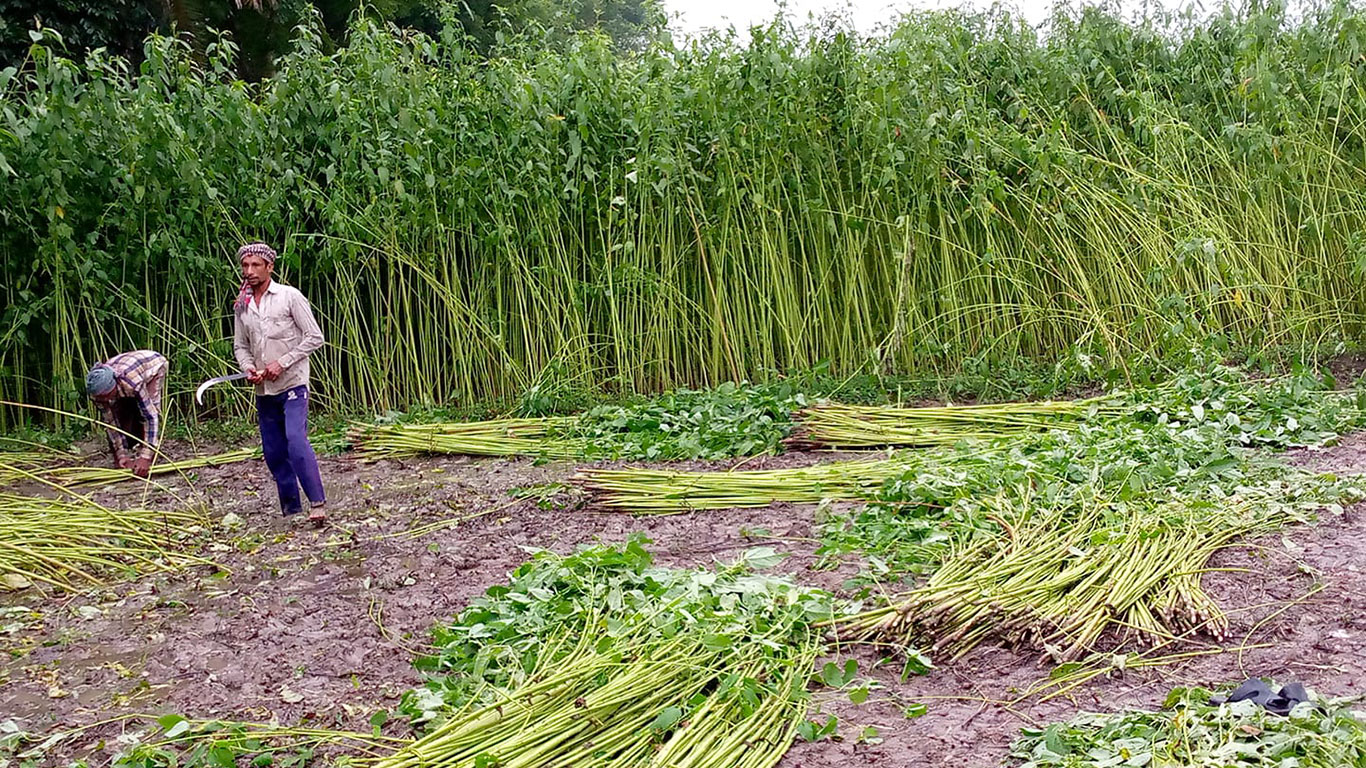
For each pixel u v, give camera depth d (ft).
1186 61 38.91
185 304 33.35
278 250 33.53
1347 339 34.94
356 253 32.42
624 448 27.40
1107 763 10.62
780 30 34.65
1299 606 15.19
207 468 28.04
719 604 15.11
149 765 12.17
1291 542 17.51
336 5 61.36
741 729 11.86
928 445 25.61
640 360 34.27
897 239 34.58
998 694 13.10
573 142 33.17
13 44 46.85
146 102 31.24
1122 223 35.09
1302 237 36.32
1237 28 38.63
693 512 21.66
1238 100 37.27
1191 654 13.83
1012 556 16.19
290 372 21.89
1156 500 19.16
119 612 17.52
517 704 11.99
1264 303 35.47
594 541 20.06
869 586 16.33
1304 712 10.83
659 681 12.53
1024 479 19.88
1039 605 14.78
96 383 25.13
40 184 29.94
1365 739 10.20
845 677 13.32
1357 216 36.09
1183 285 34.99
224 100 32.73
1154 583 15.46
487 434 28.78
